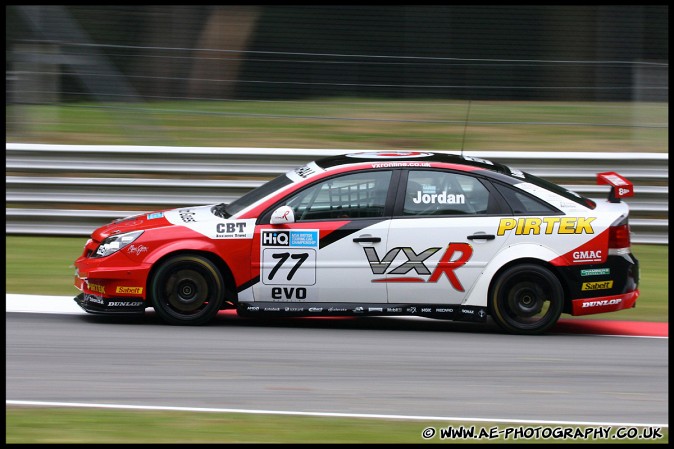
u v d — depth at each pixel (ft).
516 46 130.62
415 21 127.75
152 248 74.69
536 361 68.03
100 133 119.65
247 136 123.34
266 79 120.26
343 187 76.07
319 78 120.47
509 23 130.00
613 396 60.13
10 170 106.11
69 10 121.08
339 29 126.52
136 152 106.52
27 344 69.21
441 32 127.85
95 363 64.64
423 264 74.95
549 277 75.20
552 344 73.36
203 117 122.31
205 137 122.11
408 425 53.57
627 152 119.55
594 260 75.51
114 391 58.70
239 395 58.39
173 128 120.67
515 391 60.70
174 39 125.08
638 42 131.64
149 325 75.82
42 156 106.01
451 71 120.47
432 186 76.13
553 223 75.41
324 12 126.41
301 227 74.90
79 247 103.45
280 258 74.90
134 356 66.54
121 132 120.06
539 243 75.15
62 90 119.34
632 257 77.56
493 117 121.08
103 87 119.55
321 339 73.15
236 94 120.37
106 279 74.74
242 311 75.51
